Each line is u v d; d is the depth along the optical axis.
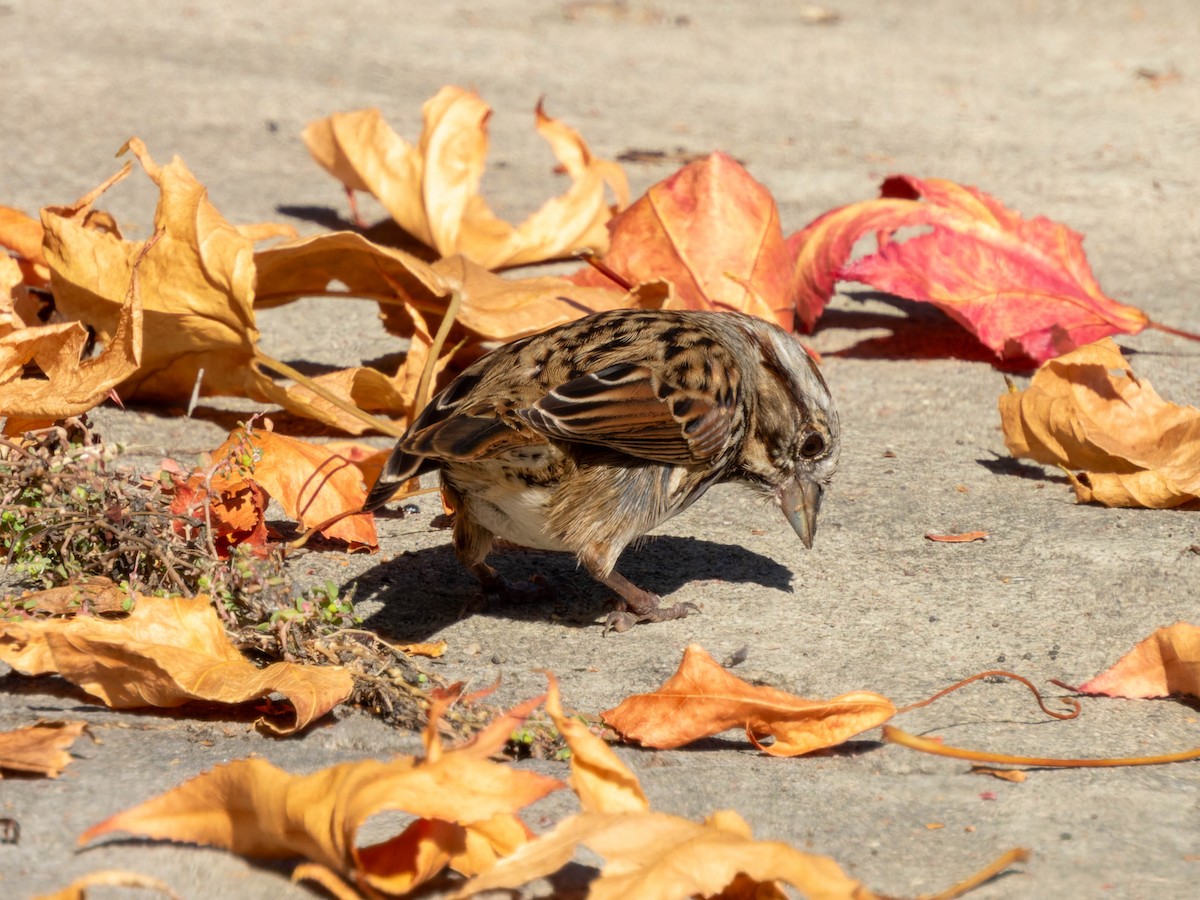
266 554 8.71
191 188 11.35
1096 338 13.64
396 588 9.90
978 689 8.49
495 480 9.04
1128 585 9.87
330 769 5.90
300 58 24.80
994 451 12.54
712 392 9.52
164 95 21.98
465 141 15.91
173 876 6.15
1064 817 7.02
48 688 8.02
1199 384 13.61
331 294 12.59
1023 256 13.95
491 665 8.82
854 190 19.39
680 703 7.55
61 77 22.38
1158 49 28.05
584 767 6.16
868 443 12.61
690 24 29.47
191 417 12.28
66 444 8.79
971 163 20.97
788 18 30.42
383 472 8.21
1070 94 25.09
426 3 29.80
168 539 8.59
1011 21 30.56
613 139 21.39
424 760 5.85
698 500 11.73
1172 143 22.23
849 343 15.15
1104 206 19.22
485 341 12.99
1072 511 11.22
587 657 8.98
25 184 17.36
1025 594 9.79
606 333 9.65
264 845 6.20
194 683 7.54
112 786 6.89
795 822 6.91
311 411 11.69
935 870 6.49
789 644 9.12
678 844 5.70
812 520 10.40
